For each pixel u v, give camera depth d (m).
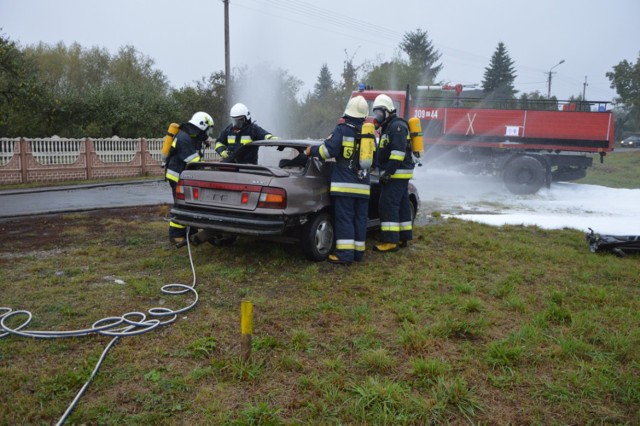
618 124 53.25
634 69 50.38
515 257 6.66
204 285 5.13
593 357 3.73
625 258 6.95
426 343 3.85
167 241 7.05
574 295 5.17
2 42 17.67
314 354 3.69
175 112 26.83
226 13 25.41
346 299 4.82
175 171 6.64
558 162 14.42
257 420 2.89
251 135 7.14
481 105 15.29
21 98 18.56
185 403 3.03
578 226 9.02
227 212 5.61
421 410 3.00
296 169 6.31
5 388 3.11
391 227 6.55
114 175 17.97
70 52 44.69
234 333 4.00
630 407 3.15
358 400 3.07
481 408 3.07
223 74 29.64
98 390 3.14
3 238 7.19
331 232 6.16
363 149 5.73
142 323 4.03
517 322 4.42
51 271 5.54
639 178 22.30
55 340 3.79
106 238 7.21
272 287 5.12
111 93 25.27
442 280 5.51
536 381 3.40
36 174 15.81
